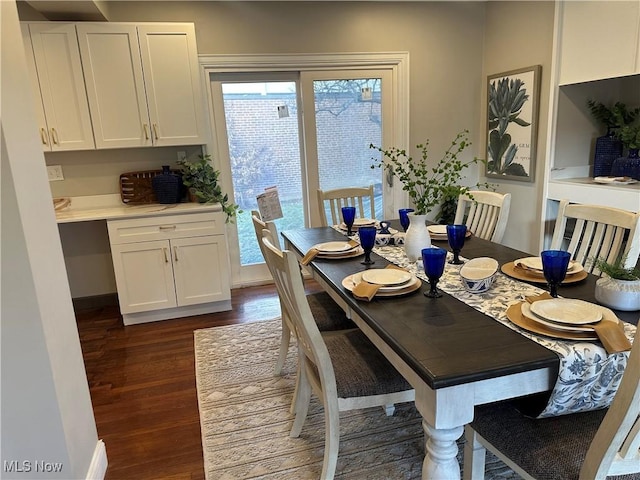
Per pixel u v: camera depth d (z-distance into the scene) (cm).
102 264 369
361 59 383
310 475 173
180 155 366
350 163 407
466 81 411
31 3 286
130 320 330
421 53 395
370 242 192
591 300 145
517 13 360
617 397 92
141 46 313
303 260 208
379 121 404
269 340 294
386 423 204
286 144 395
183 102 329
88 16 316
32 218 138
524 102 358
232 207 354
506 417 128
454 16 395
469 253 208
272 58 364
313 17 367
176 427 207
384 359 165
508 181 390
